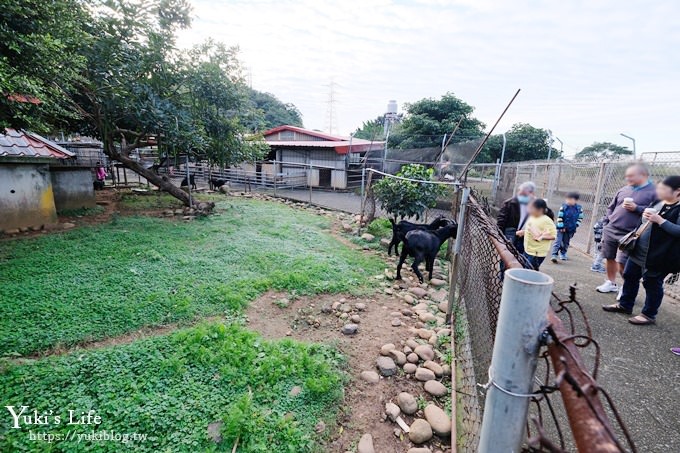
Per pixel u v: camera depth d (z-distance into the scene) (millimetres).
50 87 4480
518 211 4410
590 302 4230
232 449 2160
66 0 4480
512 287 985
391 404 2619
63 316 3539
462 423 2348
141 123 7816
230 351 3059
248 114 10711
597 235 5410
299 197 14164
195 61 9086
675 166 4812
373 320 4035
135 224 7715
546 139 14320
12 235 6559
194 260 5402
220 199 12391
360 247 7188
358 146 17031
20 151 7117
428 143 17938
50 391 2531
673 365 2996
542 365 2961
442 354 3318
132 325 3531
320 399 2635
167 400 2488
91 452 2096
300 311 4137
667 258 3416
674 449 2168
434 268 6180
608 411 2467
